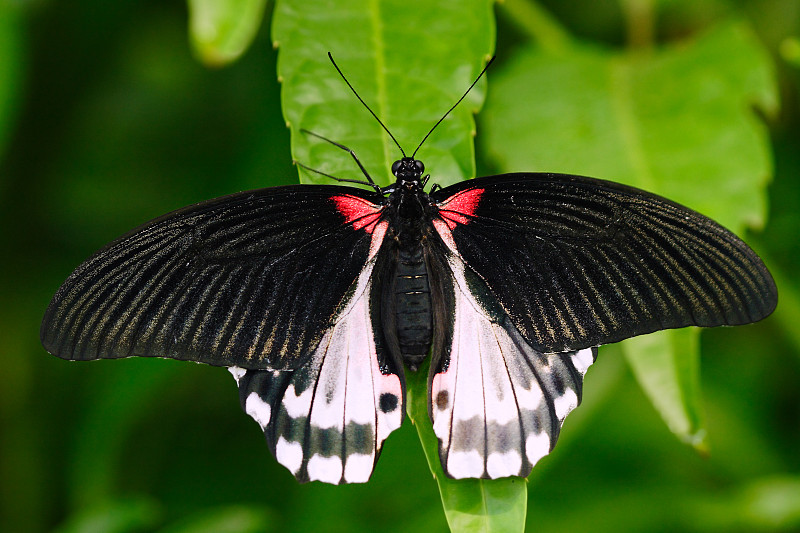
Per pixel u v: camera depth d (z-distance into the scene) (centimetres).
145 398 82
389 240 78
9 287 84
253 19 76
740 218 79
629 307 76
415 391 77
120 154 84
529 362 77
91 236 84
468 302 78
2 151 79
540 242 77
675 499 83
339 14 78
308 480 77
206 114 84
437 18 78
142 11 83
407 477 84
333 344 77
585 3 84
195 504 85
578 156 80
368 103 78
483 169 82
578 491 84
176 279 76
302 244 77
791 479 82
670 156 80
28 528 84
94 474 82
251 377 77
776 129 84
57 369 84
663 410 77
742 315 76
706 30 82
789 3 83
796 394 84
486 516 76
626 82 81
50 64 83
